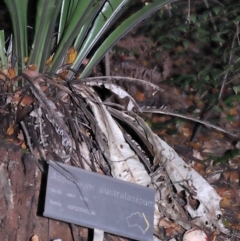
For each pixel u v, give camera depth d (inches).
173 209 38.0
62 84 36.3
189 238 37.4
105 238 35.3
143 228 33.1
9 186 33.5
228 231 39.8
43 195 34.0
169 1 37.2
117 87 37.9
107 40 38.7
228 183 50.5
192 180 38.5
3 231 33.1
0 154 33.6
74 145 35.9
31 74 35.5
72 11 37.5
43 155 34.4
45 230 33.9
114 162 36.3
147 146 39.4
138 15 37.9
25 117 34.7
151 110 40.7
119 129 37.2
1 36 36.3
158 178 38.5
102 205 32.5
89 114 36.5
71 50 38.3
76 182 32.2
